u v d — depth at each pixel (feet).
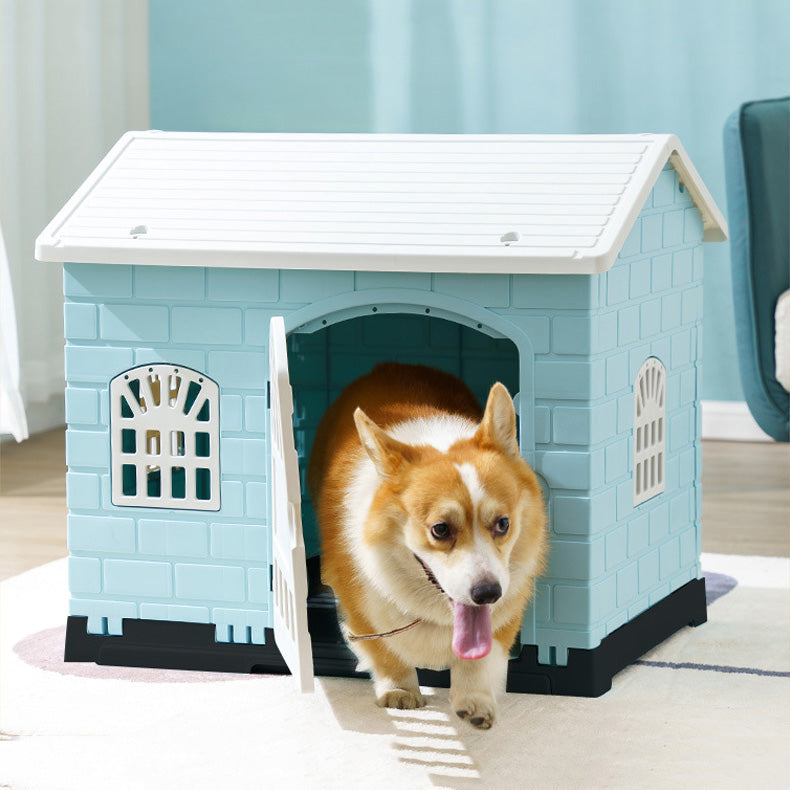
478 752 6.63
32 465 14.07
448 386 8.54
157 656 8.02
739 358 12.73
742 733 6.86
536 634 7.48
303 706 7.30
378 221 7.63
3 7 14.40
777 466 14.02
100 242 7.75
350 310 7.57
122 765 6.48
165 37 16.39
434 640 7.03
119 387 7.94
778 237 12.50
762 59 15.01
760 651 8.24
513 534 6.71
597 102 15.48
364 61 16.02
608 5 15.28
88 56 15.90
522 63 15.61
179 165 8.42
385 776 6.34
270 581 7.81
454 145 8.32
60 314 16.06
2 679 7.76
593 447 7.32
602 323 7.36
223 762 6.52
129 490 8.64
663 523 8.39
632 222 7.44
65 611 9.11
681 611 8.64
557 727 6.97
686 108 15.26
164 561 7.97
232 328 7.72
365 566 6.91
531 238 7.30
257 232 7.66
